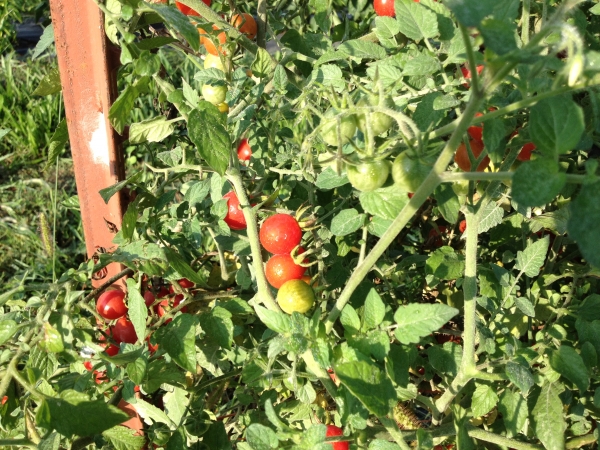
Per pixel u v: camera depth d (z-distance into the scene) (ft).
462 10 0.64
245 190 1.20
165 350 1.10
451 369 1.18
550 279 1.37
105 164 1.39
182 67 3.19
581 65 0.67
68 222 3.03
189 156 1.58
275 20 1.70
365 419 0.98
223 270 1.48
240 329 1.26
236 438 1.45
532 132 0.75
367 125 0.88
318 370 1.05
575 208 0.67
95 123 1.36
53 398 0.92
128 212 1.24
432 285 1.25
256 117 1.39
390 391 0.87
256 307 1.09
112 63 1.32
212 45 1.32
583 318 1.23
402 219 0.90
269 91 1.38
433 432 1.24
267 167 1.32
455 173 0.82
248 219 1.18
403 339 0.94
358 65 1.56
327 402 1.39
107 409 0.91
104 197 1.21
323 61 1.27
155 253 1.17
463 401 1.36
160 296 1.49
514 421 1.12
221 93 1.26
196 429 1.27
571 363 1.05
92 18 1.26
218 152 1.03
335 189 1.45
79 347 1.22
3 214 3.12
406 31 1.15
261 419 1.32
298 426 1.37
